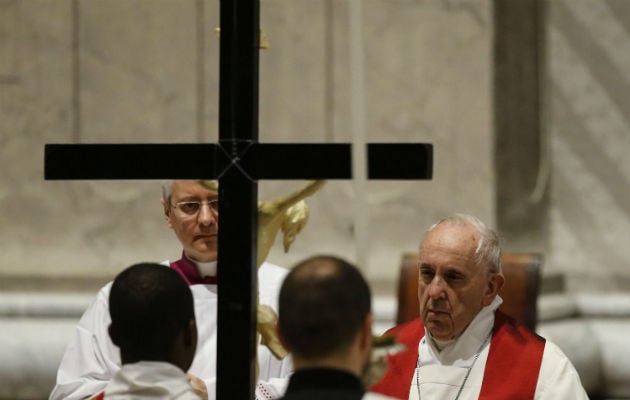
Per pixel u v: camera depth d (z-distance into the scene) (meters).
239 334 7.97
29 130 20.91
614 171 21.77
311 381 6.20
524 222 21.17
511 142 20.84
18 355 20.09
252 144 8.04
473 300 10.57
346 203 20.31
